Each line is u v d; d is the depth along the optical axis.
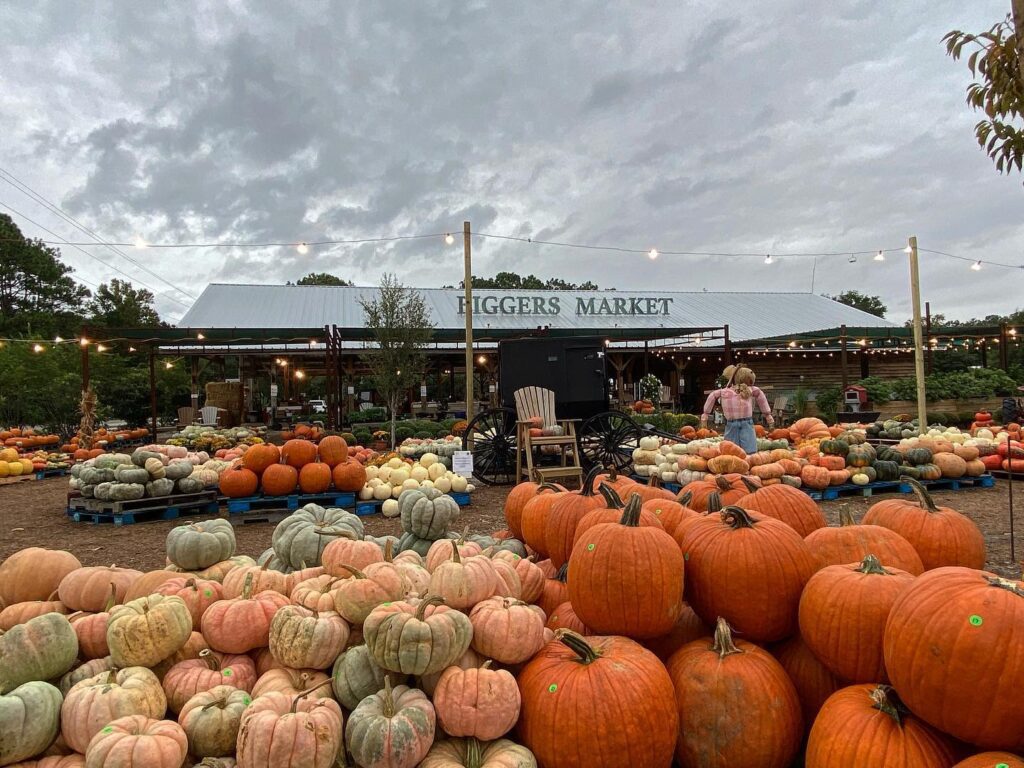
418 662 1.97
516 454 9.88
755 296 30.11
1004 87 3.01
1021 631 1.65
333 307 21.84
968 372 20.58
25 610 2.49
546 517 3.49
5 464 11.74
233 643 2.29
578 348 10.25
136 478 7.60
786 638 2.46
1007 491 8.70
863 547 2.49
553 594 2.96
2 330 37.06
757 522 2.49
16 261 43.34
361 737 1.84
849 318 28.22
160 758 1.74
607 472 3.64
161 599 2.26
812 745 1.96
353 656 2.16
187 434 15.31
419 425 15.54
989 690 1.64
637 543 2.32
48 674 2.04
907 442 9.59
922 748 1.77
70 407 19.25
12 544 6.37
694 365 27.69
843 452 8.56
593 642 2.25
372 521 7.59
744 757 2.08
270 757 1.76
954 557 2.77
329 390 13.38
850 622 2.07
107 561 5.66
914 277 13.37
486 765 1.91
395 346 14.59
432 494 4.80
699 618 2.59
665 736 1.99
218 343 16.20
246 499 7.62
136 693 1.96
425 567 2.88
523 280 63.47
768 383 25.78
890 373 27.16
